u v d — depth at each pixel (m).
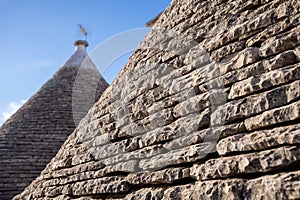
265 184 2.58
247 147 2.95
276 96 2.95
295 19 3.20
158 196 3.56
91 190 4.82
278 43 3.19
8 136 17.31
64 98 20.66
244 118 3.23
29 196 6.96
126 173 4.40
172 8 5.93
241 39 3.77
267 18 3.52
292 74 2.89
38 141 17.06
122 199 4.09
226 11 4.37
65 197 5.47
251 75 3.33
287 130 2.69
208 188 3.05
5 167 15.20
